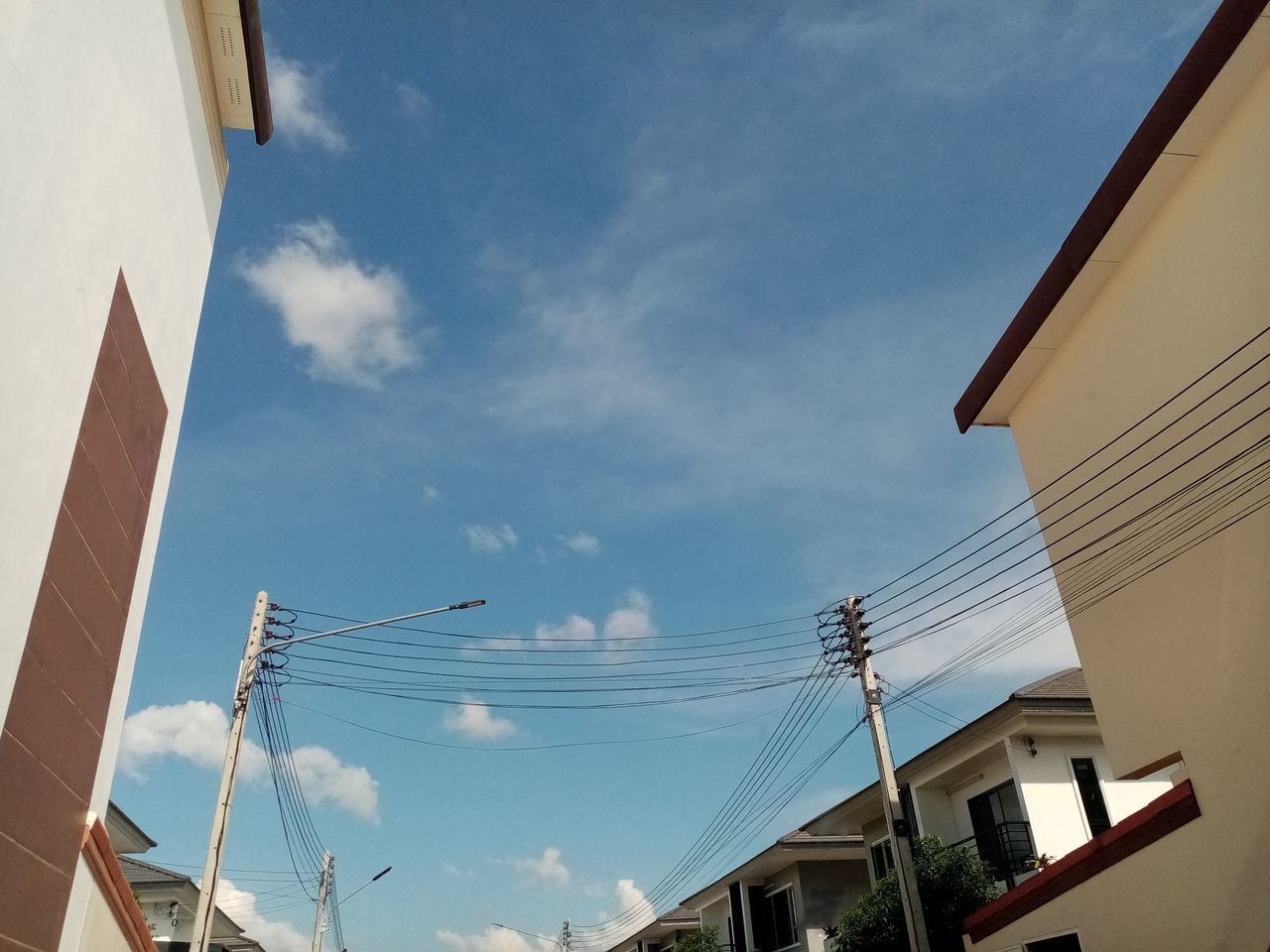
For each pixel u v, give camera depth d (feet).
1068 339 38.37
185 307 27.07
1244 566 29.04
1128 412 34.53
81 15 17.92
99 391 20.20
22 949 18.79
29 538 16.81
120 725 24.09
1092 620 35.99
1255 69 28.66
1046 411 39.68
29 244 15.83
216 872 44.34
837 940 53.88
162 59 23.61
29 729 17.88
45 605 18.03
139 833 62.08
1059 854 49.75
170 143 24.59
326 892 111.34
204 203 28.66
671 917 110.42
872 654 49.16
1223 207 30.17
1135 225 33.73
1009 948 38.65
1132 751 33.32
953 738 55.26
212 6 26.68
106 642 22.24
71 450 18.70
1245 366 29.30
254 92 29.25
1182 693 31.22
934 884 49.34
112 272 20.52
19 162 15.24
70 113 17.51
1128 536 34.32
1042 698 50.49
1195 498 31.30
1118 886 32.94
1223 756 29.27
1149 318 33.55
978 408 42.19
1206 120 30.09
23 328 15.75
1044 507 39.27
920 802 60.03
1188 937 29.81
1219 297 30.30
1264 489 28.40
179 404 27.22
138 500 23.80
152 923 73.92
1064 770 52.19
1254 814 27.91
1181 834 30.48
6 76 14.67
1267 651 28.04
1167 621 32.14
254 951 96.63
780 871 78.74
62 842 20.48
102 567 21.44
